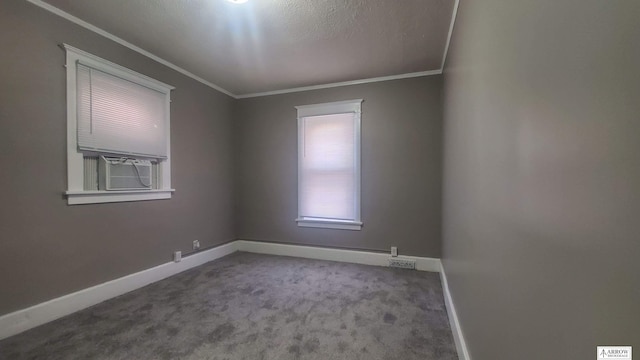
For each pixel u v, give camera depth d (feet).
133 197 8.35
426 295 7.93
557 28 1.73
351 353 5.27
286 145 12.42
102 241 7.55
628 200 1.16
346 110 11.31
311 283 8.88
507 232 2.70
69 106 6.81
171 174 9.71
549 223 1.83
